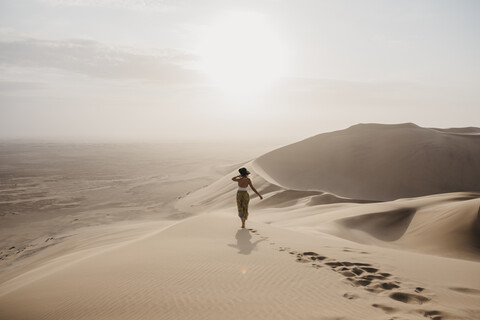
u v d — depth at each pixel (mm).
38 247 34031
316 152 72562
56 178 106750
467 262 8906
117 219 50375
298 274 6102
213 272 6172
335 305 4688
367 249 9156
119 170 131875
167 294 5191
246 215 10617
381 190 61125
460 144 70125
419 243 18438
